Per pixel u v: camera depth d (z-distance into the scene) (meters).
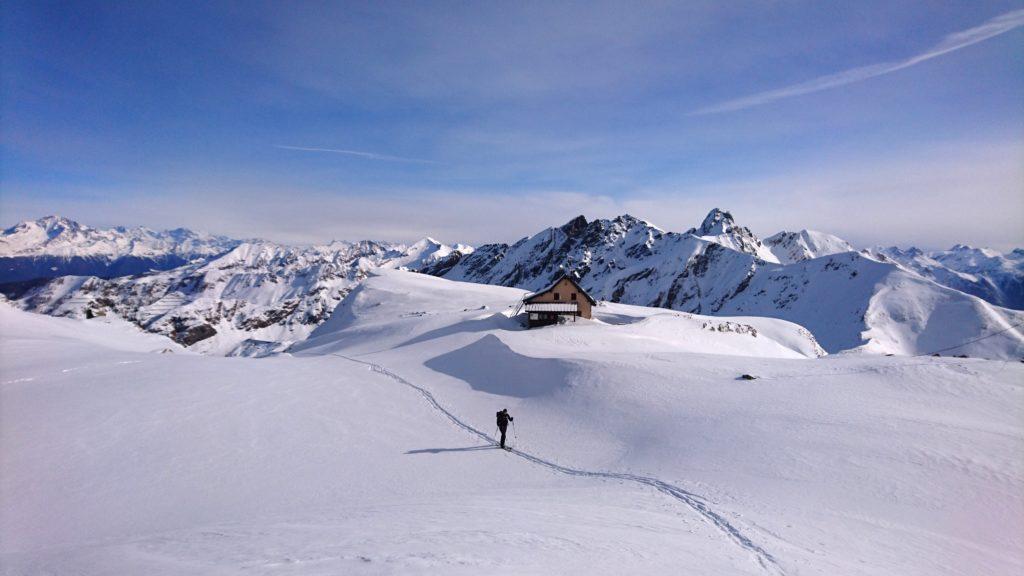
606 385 37.78
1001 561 13.66
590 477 23.45
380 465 25.34
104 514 19.33
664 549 11.63
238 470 24.05
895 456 21.39
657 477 21.92
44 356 45.53
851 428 25.05
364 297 148.38
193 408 32.66
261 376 44.03
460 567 8.74
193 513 19.41
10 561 11.83
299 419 32.34
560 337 61.59
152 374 40.50
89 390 34.94
